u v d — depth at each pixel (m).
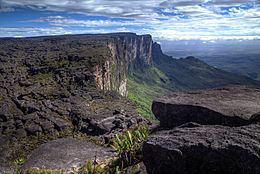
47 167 15.03
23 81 84.69
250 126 9.78
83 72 93.44
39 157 16.39
